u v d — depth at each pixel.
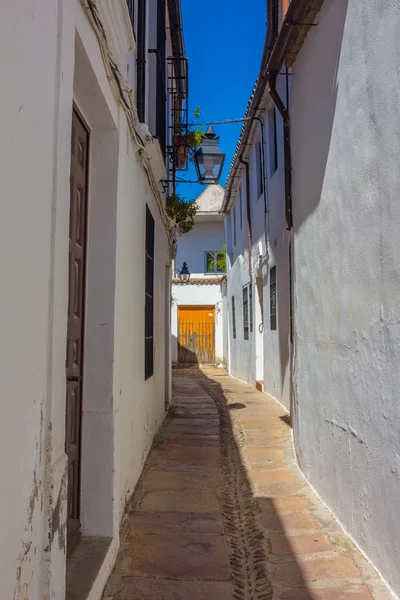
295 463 5.52
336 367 4.06
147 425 5.70
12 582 1.65
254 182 11.28
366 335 3.41
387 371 3.08
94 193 3.56
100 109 3.32
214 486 4.83
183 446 6.22
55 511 2.04
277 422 7.50
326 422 4.33
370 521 3.33
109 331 3.47
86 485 3.36
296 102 5.36
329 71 4.17
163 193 7.33
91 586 2.66
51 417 2.04
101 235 3.54
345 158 3.79
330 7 4.13
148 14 5.92
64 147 2.24
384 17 3.07
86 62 2.79
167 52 9.51
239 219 14.21
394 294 2.98
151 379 6.13
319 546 3.58
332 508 4.14
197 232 22.91
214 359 20.11
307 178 4.94
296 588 3.04
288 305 8.10
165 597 2.93
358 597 2.93
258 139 10.86
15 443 1.68
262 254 10.34
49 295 2.05
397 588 2.91
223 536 3.75
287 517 4.11
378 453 3.20
